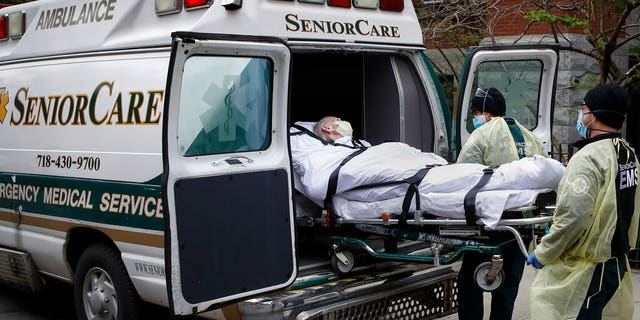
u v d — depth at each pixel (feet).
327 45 21.62
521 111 25.59
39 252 23.53
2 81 25.34
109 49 21.42
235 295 17.80
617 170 15.81
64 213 22.09
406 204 18.63
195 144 17.58
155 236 19.06
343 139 21.43
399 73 24.23
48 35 23.90
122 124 20.20
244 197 18.08
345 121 23.50
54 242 22.72
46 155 22.84
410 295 20.57
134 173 19.66
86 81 21.76
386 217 18.92
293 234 18.97
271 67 18.74
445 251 21.07
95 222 20.92
